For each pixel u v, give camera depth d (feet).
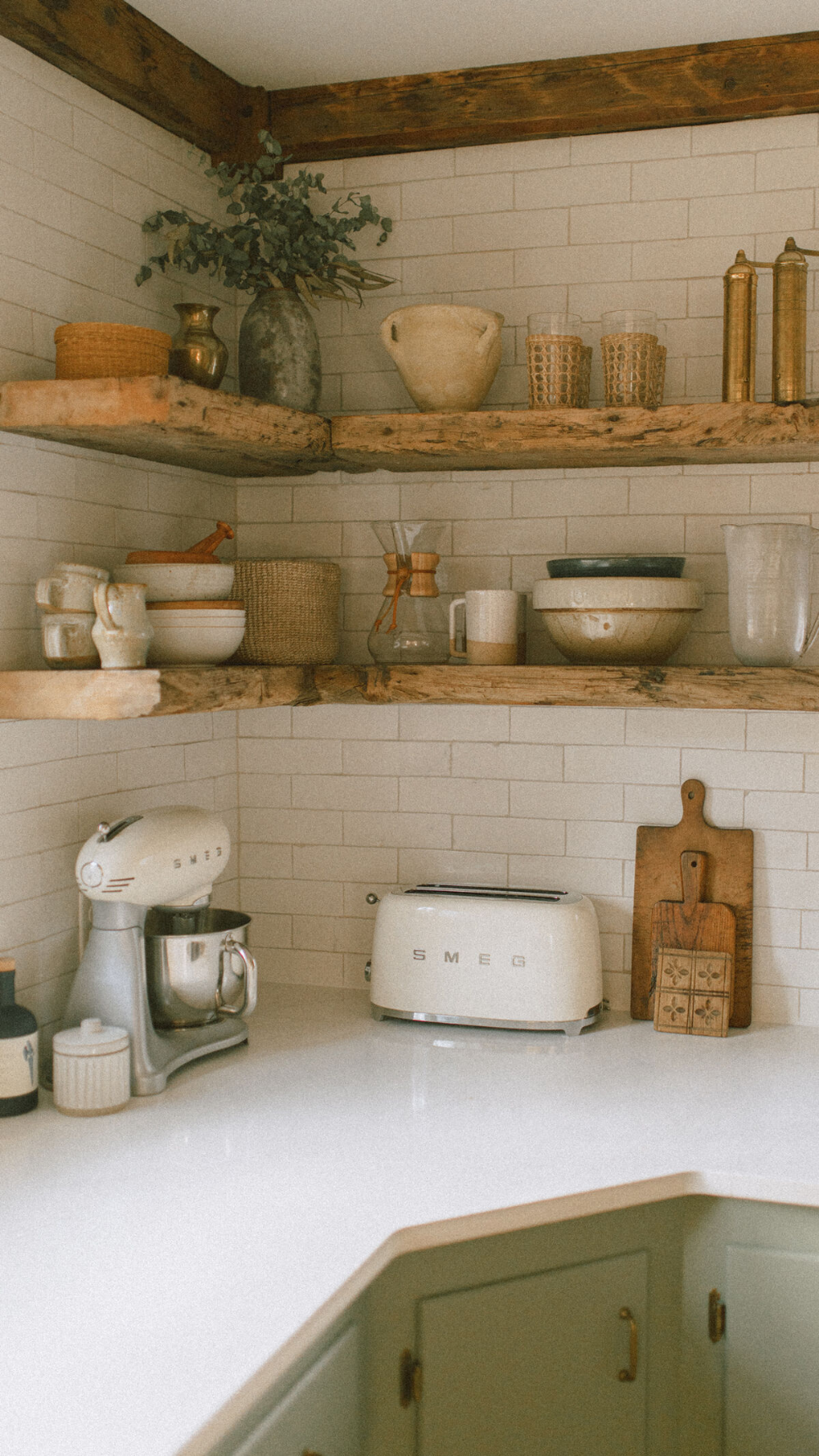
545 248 7.57
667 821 7.57
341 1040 7.09
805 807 7.34
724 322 6.60
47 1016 6.40
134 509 7.06
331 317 7.98
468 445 6.61
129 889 6.02
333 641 7.40
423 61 7.25
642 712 7.57
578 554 7.63
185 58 7.02
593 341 7.52
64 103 6.31
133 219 6.93
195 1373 3.76
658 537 7.48
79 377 5.84
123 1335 3.96
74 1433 3.47
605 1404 5.42
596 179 7.45
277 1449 4.17
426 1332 5.00
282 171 7.94
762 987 7.48
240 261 6.96
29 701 5.72
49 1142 5.54
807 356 7.16
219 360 6.56
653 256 7.39
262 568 7.05
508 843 7.87
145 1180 5.15
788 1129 5.78
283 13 6.58
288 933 8.35
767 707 6.39
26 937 6.22
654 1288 5.50
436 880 8.03
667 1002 7.33
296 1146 5.52
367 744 8.11
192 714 7.78
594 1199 5.11
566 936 7.13
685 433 6.31
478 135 7.44
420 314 6.75
